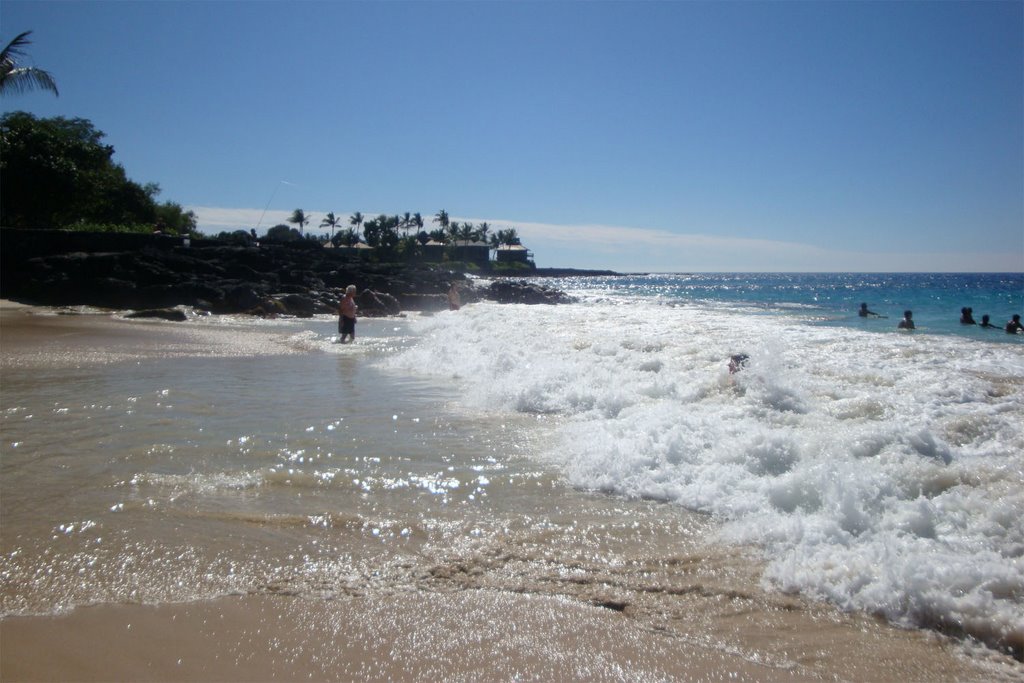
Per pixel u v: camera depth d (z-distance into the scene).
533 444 7.89
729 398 9.39
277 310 32.66
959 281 131.62
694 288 96.06
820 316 31.00
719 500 5.81
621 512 5.76
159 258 36.16
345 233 123.06
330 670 3.68
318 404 10.30
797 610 4.23
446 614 4.22
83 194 47.50
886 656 3.78
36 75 30.84
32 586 4.52
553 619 4.16
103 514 5.68
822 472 5.73
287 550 5.05
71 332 21.03
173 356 16.19
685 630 4.05
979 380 10.27
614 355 13.79
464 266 120.75
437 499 6.09
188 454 7.41
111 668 3.68
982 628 3.93
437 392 11.34
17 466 6.94
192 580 4.62
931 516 5.05
